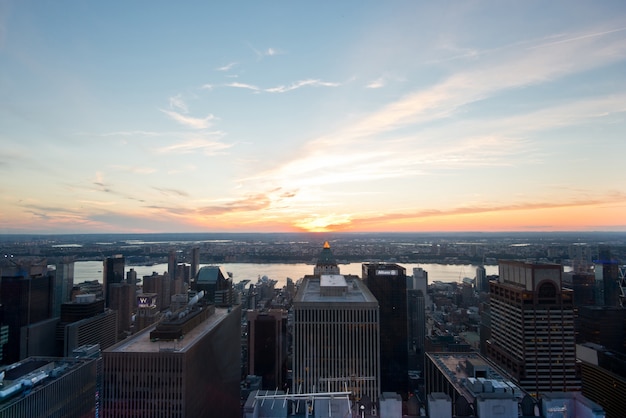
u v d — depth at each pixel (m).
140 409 153.62
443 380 197.50
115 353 154.88
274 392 125.94
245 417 109.94
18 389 118.69
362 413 113.75
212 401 188.75
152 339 168.88
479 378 176.88
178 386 153.25
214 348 191.50
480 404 115.25
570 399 112.44
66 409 131.62
